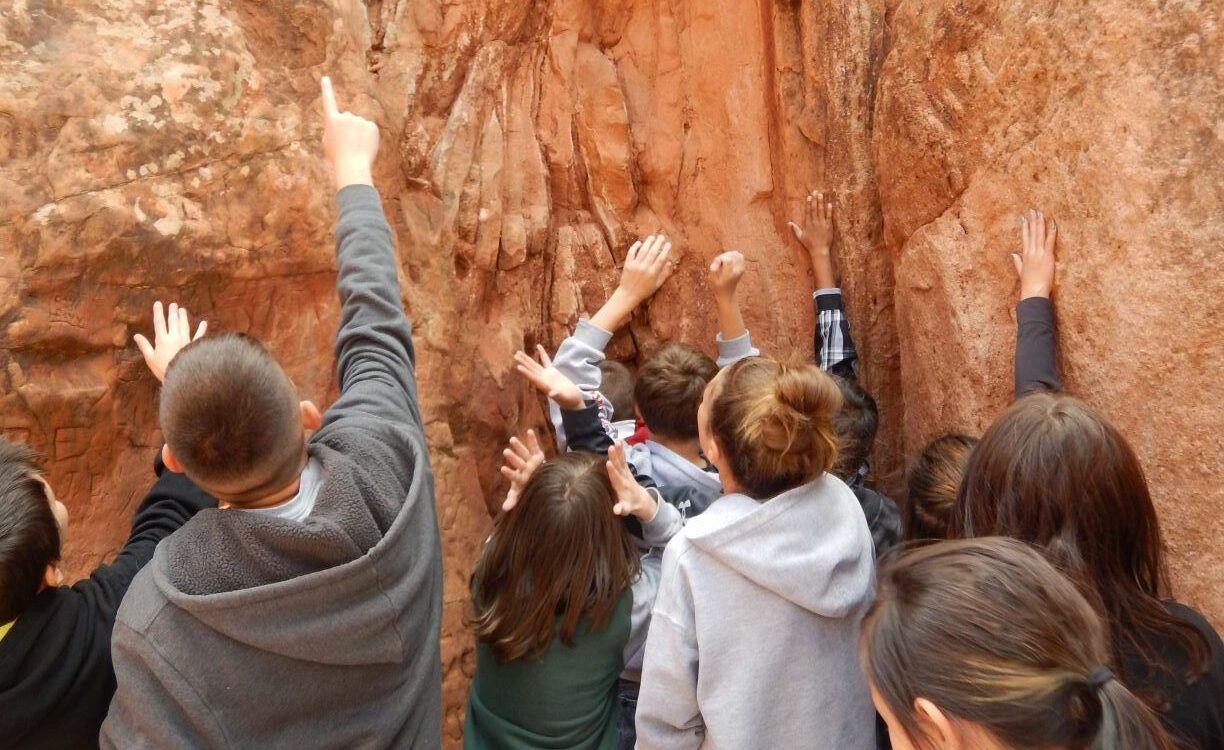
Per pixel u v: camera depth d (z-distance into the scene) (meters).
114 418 2.03
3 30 1.86
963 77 2.45
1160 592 1.87
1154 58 1.94
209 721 1.06
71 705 1.23
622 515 1.87
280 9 2.30
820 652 1.54
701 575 1.53
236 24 2.17
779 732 1.53
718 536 1.50
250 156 2.12
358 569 1.12
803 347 3.14
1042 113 2.22
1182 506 1.90
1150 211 1.94
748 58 3.23
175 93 2.01
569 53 3.30
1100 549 1.29
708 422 1.63
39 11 1.92
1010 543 0.98
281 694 1.11
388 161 2.62
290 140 2.19
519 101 3.22
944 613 0.91
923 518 1.70
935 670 0.90
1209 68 1.85
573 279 3.30
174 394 1.12
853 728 1.58
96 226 1.90
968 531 1.40
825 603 1.51
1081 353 2.12
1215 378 1.83
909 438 2.77
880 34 2.92
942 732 0.90
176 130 2.01
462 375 2.89
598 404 2.56
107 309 1.96
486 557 1.87
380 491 1.21
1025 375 2.13
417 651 1.25
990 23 2.36
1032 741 0.86
